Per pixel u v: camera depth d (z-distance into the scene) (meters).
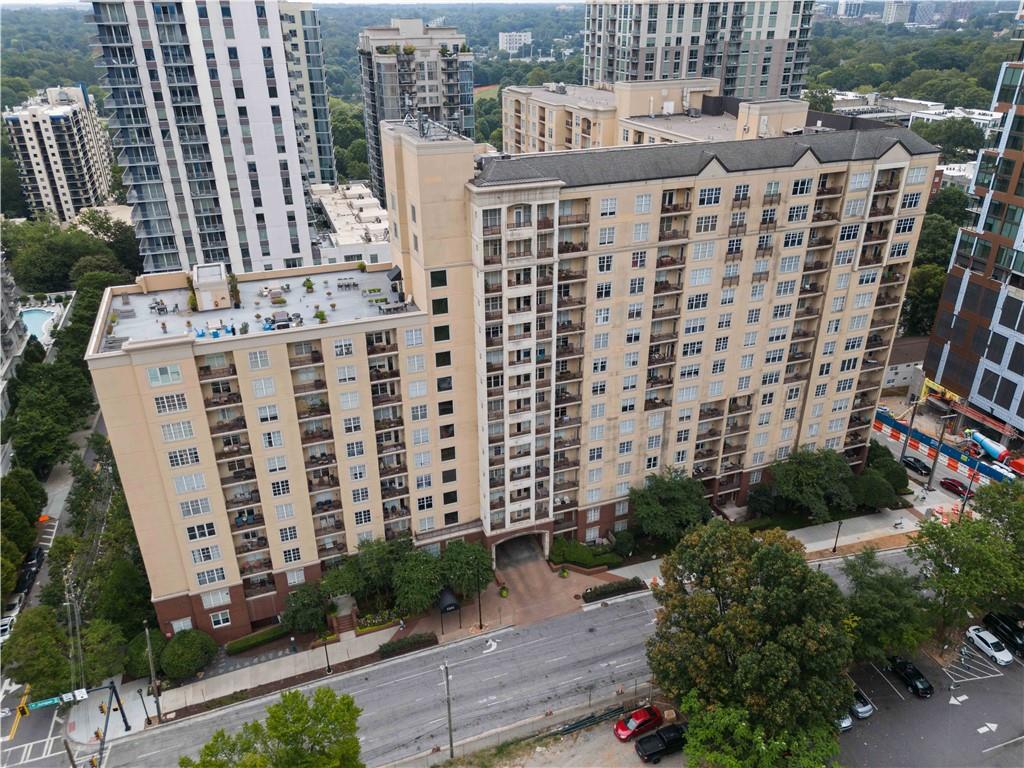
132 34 118.62
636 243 79.69
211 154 129.00
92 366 65.88
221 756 62.12
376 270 90.75
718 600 70.44
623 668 78.88
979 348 115.69
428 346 77.88
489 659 80.44
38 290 181.25
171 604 78.56
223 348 69.94
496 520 88.94
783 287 88.56
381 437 81.38
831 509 103.44
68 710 75.50
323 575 84.00
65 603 78.75
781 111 97.00
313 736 58.22
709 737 63.62
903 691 76.31
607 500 94.00
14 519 92.44
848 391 99.56
